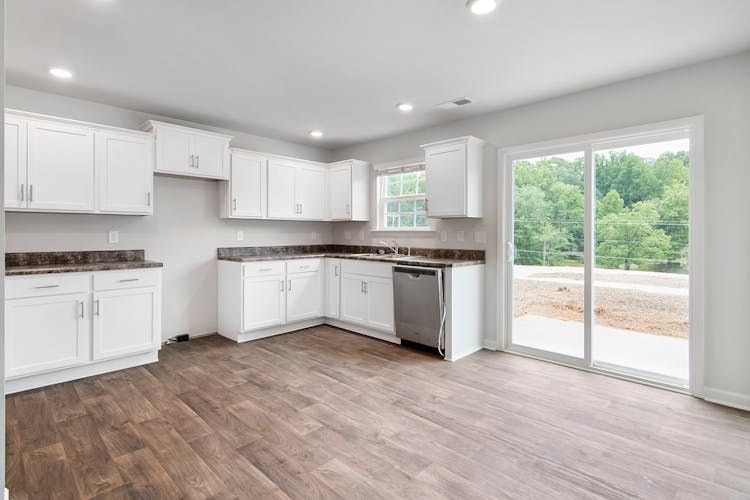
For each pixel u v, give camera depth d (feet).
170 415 7.92
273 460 6.39
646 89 9.56
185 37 7.74
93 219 11.50
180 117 12.97
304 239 17.30
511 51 8.35
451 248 13.67
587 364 10.73
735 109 8.40
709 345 8.76
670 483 5.82
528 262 12.03
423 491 5.65
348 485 5.77
